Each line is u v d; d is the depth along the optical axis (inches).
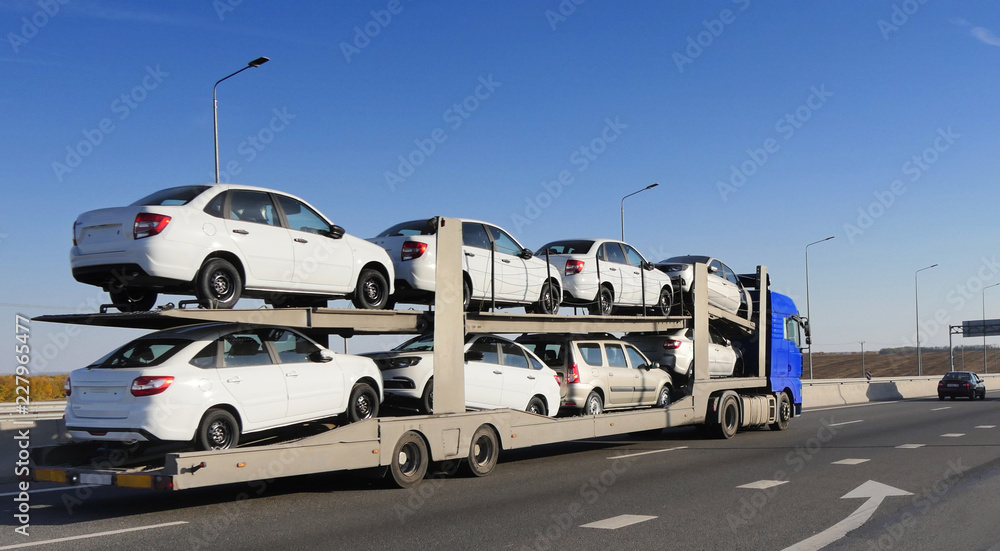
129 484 322.3
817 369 3380.9
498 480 442.0
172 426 333.1
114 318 359.3
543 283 566.3
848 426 828.0
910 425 829.8
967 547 275.4
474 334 501.0
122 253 344.8
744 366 783.1
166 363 339.9
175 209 355.9
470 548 273.3
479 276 502.9
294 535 295.3
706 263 709.3
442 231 444.1
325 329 445.4
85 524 323.0
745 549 271.9
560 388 565.9
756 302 779.4
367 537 291.1
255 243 384.2
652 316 657.6
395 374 453.7
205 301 360.8
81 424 342.0
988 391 2121.1
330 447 374.6
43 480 348.5
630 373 624.4
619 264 642.8
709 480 432.1
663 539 287.0
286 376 381.1
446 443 432.5
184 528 311.1
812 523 315.3
